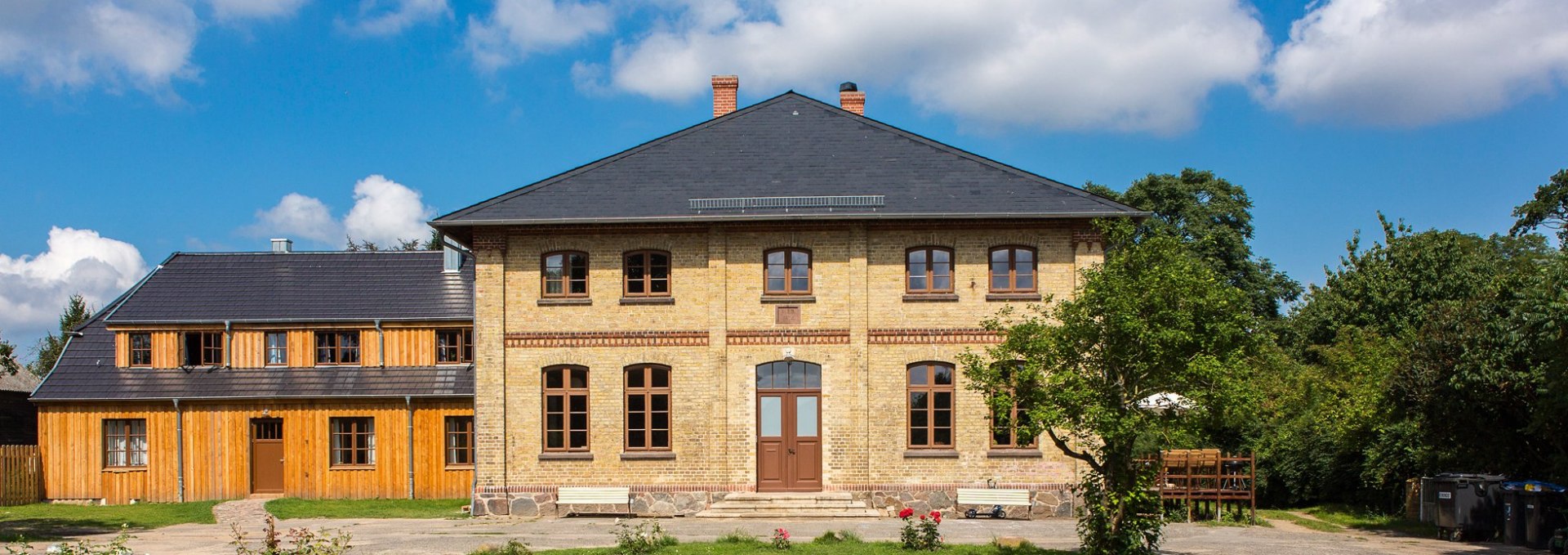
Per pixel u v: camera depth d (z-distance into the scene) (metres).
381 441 33.47
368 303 34.97
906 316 26.33
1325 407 29.33
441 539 22.11
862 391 26.17
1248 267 47.38
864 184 26.81
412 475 33.25
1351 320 35.91
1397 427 25.66
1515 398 22.41
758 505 25.81
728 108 31.33
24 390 38.81
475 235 26.84
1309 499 30.47
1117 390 17.22
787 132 28.62
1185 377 16.83
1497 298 23.77
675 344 26.59
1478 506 22.19
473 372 33.91
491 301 26.70
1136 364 17.02
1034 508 25.88
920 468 26.17
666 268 26.88
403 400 33.47
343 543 21.05
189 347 34.69
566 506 26.39
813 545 19.89
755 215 26.02
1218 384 16.52
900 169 27.31
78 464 33.53
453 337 34.50
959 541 21.08
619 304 26.70
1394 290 34.22
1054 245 26.30
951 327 26.25
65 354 34.72
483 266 26.77
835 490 26.08
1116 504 17.45
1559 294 20.62
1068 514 25.84
